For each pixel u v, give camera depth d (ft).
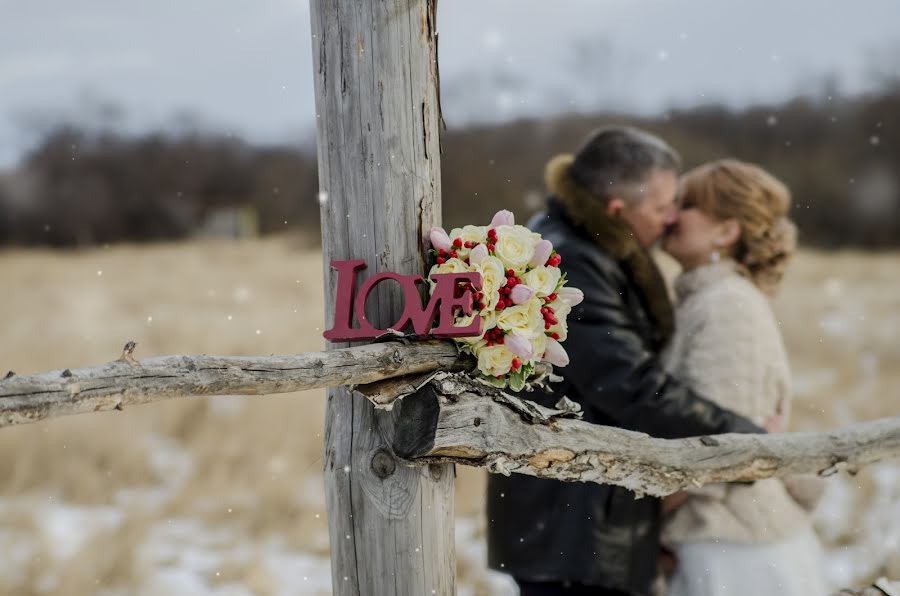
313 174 129.18
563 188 11.08
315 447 25.62
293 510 20.98
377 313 7.18
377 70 7.07
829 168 99.96
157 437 26.71
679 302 11.87
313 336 43.88
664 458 8.29
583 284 10.45
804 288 60.80
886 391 30.04
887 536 18.10
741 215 11.46
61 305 59.31
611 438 7.95
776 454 8.89
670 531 10.94
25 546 18.24
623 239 10.69
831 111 103.76
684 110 106.42
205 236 128.47
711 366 11.05
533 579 10.52
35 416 4.83
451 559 7.52
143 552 18.15
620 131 11.44
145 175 136.15
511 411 7.29
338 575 7.47
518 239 7.34
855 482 21.43
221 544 19.29
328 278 7.38
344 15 7.10
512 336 7.07
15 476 22.61
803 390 30.73
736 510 10.69
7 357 38.40
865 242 97.60
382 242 7.15
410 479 7.16
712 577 10.67
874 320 47.01
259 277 77.15
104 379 5.13
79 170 136.36
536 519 10.53
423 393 6.97
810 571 10.87
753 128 104.68
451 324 6.85
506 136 103.91
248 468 23.68
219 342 41.81
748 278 11.78
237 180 132.98
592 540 10.15
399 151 7.14
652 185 11.10
